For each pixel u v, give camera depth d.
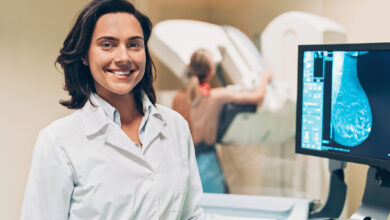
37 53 1.66
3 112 1.57
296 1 1.76
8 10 1.55
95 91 0.82
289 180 1.89
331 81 0.98
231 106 1.92
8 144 1.60
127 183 0.76
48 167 0.73
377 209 0.97
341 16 1.65
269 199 1.10
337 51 0.96
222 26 1.95
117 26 0.74
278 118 1.88
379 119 0.91
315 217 1.05
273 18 1.85
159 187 0.78
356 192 1.52
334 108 0.98
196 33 1.94
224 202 1.10
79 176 0.74
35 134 1.69
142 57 0.76
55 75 1.74
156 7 2.00
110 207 0.74
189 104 1.95
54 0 1.71
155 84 1.96
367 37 1.61
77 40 0.76
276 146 1.90
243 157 1.94
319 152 1.02
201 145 1.95
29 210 0.73
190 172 0.90
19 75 1.61
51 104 1.74
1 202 1.61
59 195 0.73
